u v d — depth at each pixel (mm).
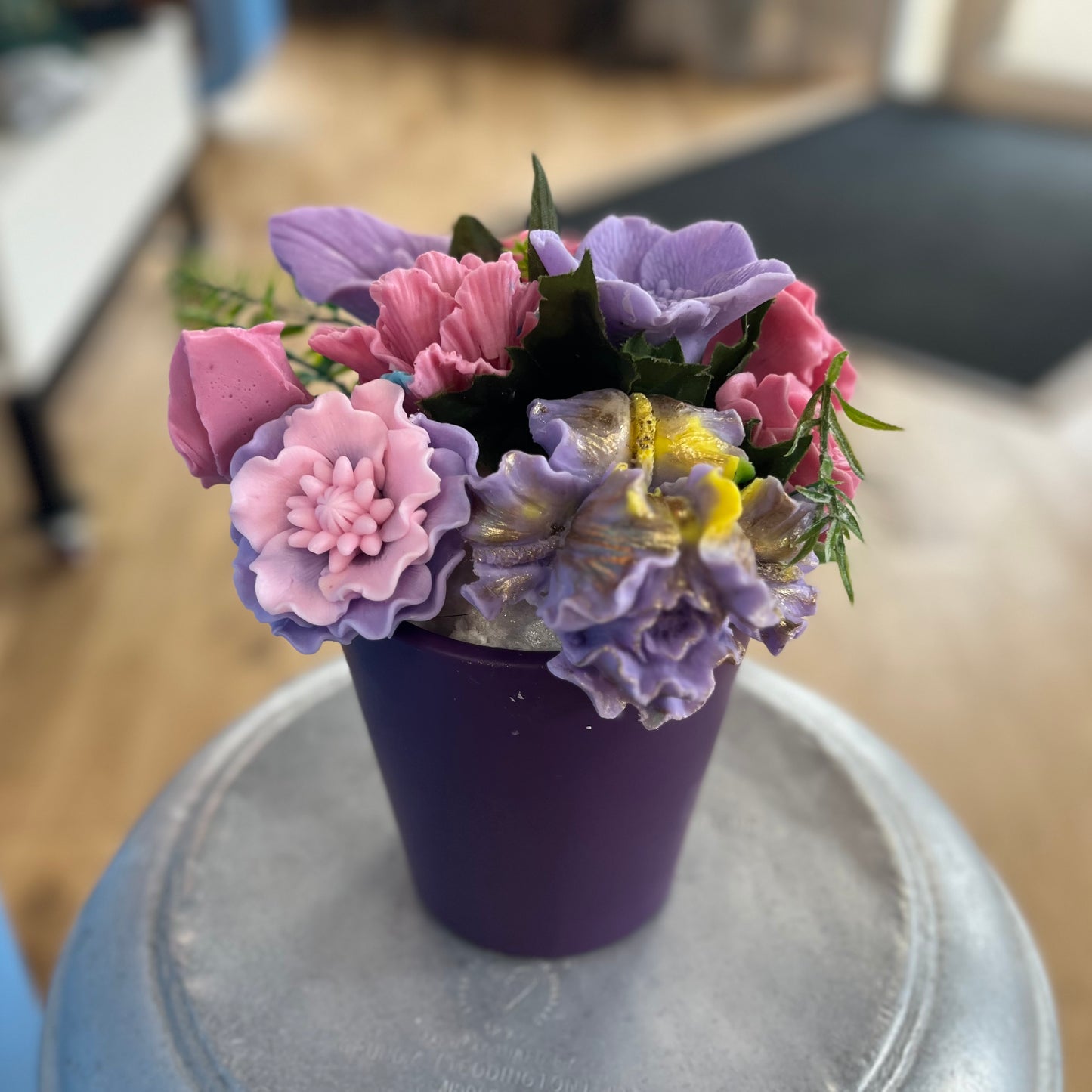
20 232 1323
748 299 321
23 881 1029
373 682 372
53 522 1410
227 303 435
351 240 395
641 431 314
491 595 308
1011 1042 406
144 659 1278
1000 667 1277
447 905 443
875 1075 392
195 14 2484
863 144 2998
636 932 458
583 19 3557
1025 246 2398
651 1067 399
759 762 538
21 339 1311
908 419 1724
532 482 303
